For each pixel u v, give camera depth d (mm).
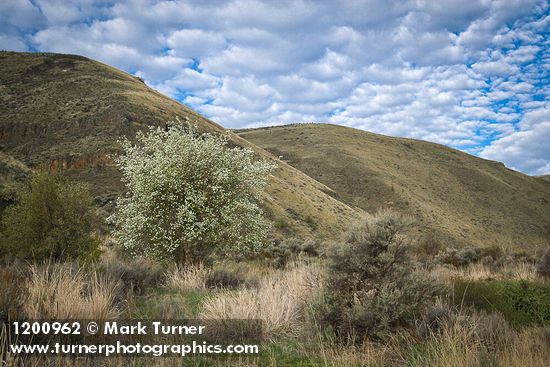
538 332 4879
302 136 198875
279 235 43062
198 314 5852
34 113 61875
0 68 79688
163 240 11023
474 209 151750
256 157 78062
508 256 17750
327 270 5457
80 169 49312
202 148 11758
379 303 4852
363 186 143125
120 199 11703
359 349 4414
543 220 154250
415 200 135500
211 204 11508
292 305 6059
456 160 197500
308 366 4008
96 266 8125
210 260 11484
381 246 5398
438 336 4383
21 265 8406
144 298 7328
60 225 10070
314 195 78188
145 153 12430
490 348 4254
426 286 5180
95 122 60219
